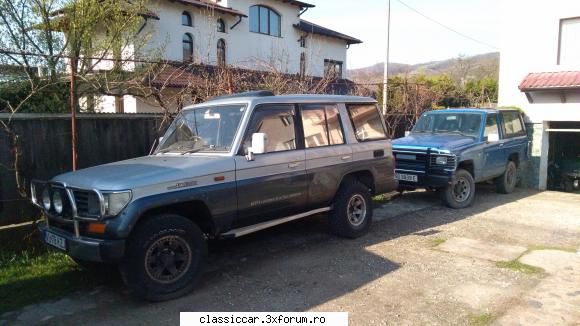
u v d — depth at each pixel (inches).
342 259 215.6
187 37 732.7
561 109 447.2
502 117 395.9
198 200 173.2
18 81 306.2
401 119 498.9
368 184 260.7
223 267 205.8
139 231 158.6
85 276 192.4
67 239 161.3
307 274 196.1
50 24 359.6
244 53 833.5
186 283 171.5
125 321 152.7
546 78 444.1
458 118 375.9
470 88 1144.8
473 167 343.3
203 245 175.9
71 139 250.2
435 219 300.7
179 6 708.0
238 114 198.8
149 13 503.2
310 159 217.6
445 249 232.4
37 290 178.2
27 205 230.1
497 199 381.1
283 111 211.9
